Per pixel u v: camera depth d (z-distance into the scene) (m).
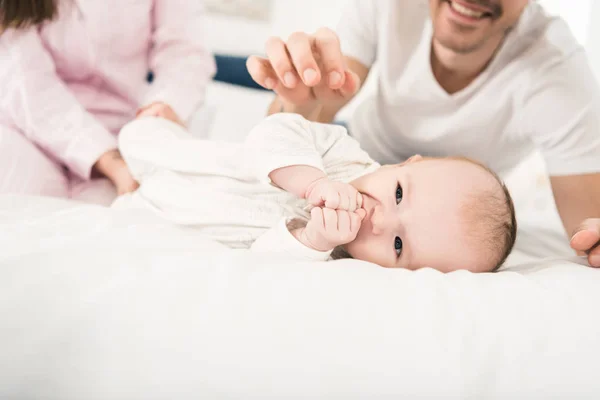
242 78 2.61
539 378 0.46
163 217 0.87
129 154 1.01
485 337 0.49
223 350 0.44
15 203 0.80
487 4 1.00
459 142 1.28
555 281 0.61
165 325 0.45
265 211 0.84
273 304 0.48
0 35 1.18
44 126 1.17
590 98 1.09
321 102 0.96
